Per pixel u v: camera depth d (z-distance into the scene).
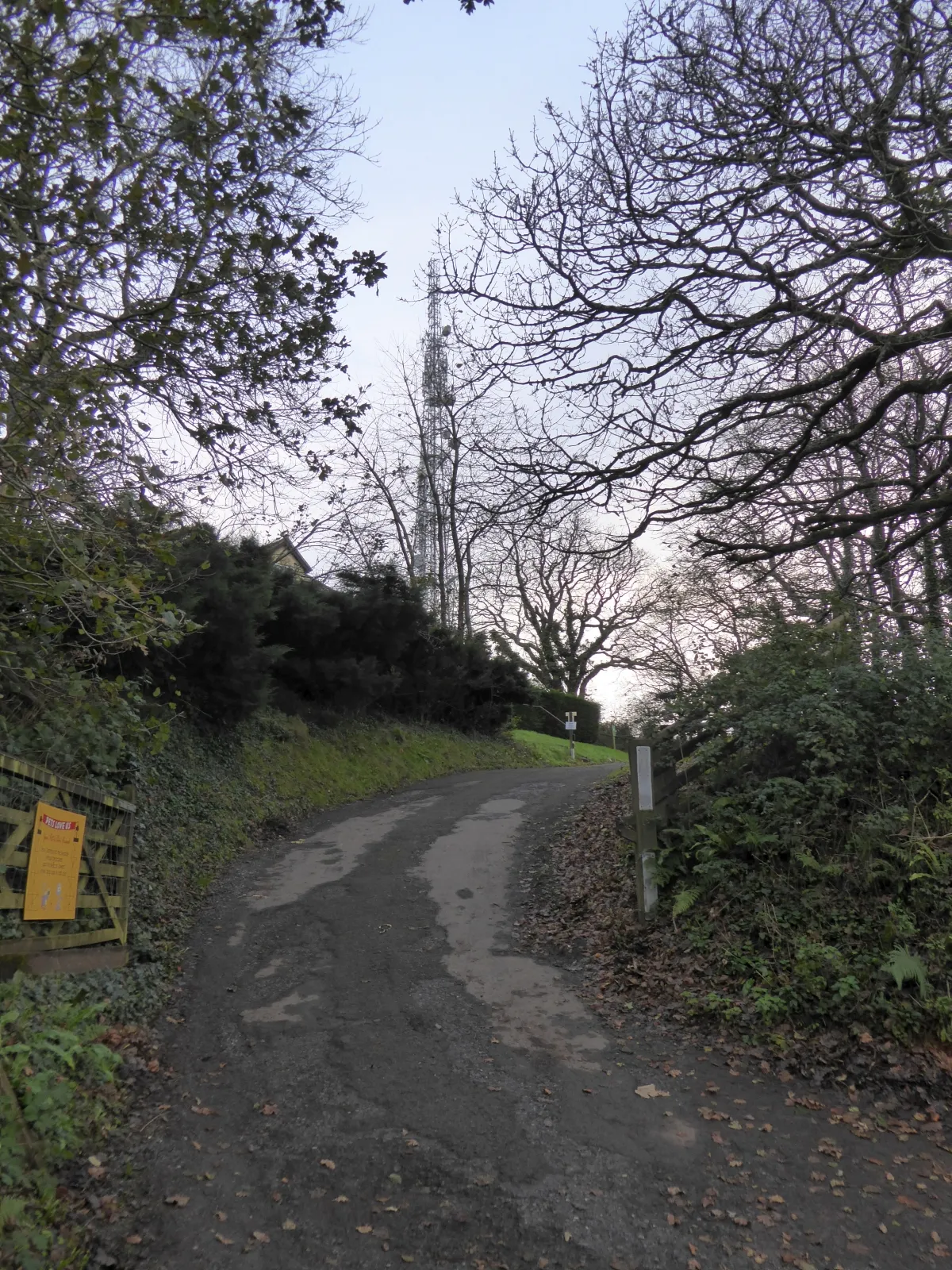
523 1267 3.95
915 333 8.71
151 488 7.32
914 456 12.77
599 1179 4.66
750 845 7.94
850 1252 3.98
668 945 7.75
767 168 8.48
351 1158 4.94
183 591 13.59
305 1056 6.45
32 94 5.88
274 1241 4.17
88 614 7.81
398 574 24.61
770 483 10.02
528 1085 5.84
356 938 9.31
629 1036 6.60
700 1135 5.09
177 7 5.89
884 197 7.86
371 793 19.61
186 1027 7.09
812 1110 5.30
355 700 22.22
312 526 11.59
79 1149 4.87
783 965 6.67
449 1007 7.34
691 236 8.98
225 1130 5.33
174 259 7.49
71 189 6.68
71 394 6.71
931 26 7.88
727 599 15.18
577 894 10.01
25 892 6.59
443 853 13.05
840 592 10.86
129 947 8.54
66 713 8.52
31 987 6.16
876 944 6.45
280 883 11.77
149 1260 4.01
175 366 7.45
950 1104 5.18
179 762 13.95
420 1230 4.25
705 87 8.54
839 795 7.68
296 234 7.78
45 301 6.40
